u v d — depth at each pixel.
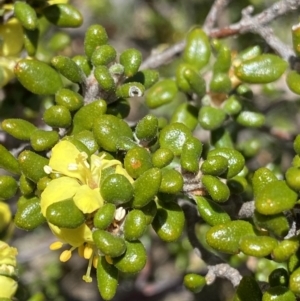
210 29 0.21
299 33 0.18
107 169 0.16
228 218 0.16
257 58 0.19
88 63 0.18
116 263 0.15
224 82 0.20
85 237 0.15
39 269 0.29
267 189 0.15
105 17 0.36
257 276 0.20
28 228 0.16
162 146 0.16
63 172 0.16
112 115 0.17
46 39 0.25
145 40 0.35
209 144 0.20
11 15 0.19
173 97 0.21
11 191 0.17
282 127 0.27
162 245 0.31
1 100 0.22
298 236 0.15
